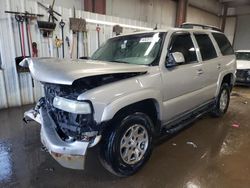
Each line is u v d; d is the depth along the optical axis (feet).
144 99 7.15
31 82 16.51
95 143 6.23
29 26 15.78
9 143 10.10
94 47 20.70
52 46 17.42
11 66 15.43
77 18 18.29
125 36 10.44
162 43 8.51
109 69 6.29
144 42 9.19
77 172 7.84
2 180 7.36
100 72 5.98
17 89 15.89
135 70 6.97
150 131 7.95
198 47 10.53
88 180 7.38
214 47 12.04
